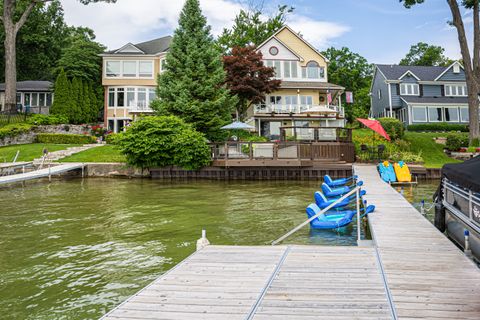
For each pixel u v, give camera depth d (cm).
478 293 426
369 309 382
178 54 2584
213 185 1852
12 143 2833
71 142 2944
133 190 1666
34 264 669
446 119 3966
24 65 4947
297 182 1975
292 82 3741
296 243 804
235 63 3072
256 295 425
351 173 2103
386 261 555
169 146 2091
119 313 382
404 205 1067
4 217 1078
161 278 486
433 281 467
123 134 2227
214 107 2498
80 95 3569
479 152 2567
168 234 875
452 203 781
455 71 4219
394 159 2397
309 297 417
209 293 433
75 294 538
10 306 502
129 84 3672
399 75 4266
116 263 671
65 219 1047
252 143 2070
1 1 4397
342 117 3559
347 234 879
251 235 862
